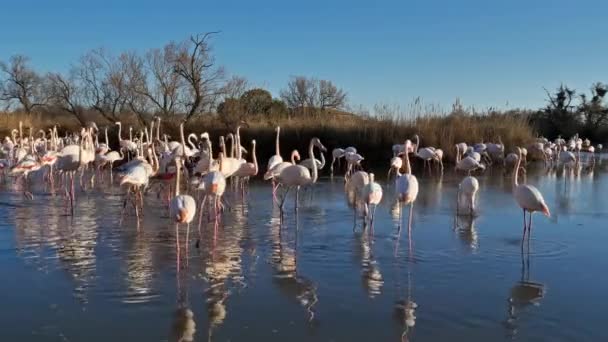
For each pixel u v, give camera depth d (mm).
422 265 8680
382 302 7051
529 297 7270
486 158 27953
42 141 27516
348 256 9188
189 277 8031
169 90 38625
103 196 16094
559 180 21281
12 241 10117
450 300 7145
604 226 11758
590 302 7109
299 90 51500
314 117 33344
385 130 29500
